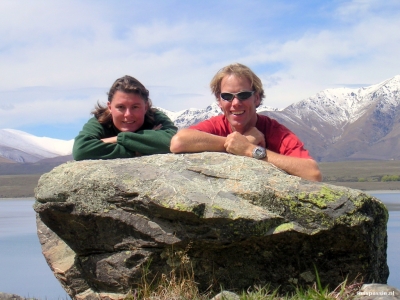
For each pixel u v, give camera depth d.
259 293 1.71
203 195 1.74
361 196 1.72
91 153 2.08
